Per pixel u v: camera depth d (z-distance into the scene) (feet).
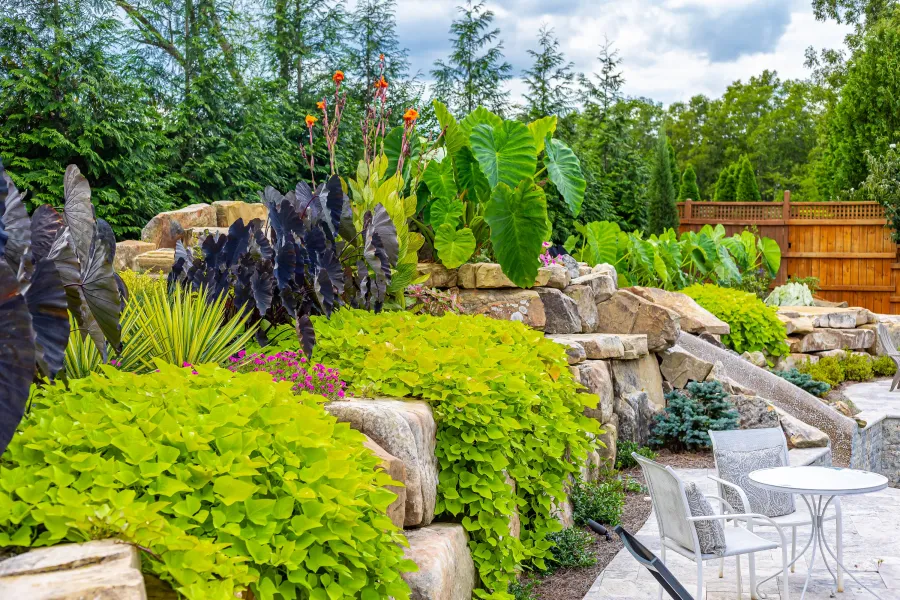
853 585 15.65
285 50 54.75
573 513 18.84
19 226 8.30
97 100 38.65
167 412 8.43
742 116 166.50
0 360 6.34
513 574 13.73
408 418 12.04
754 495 16.66
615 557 16.81
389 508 10.46
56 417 7.67
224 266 15.46
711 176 163.63
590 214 58.65
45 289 8.17
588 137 69.41
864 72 79.30
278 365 13.14
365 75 57.41
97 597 5.38
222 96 47.06
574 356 22.99
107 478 6.94
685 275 49.60
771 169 159.43
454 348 14.67
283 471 8.11
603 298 29.07
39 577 5.63
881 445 32.89
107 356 10.90
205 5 50.24
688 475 23.35
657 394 27.68
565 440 16.85
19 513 6.43
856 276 66.03
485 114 30.01
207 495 7.41
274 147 49.11
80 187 10.94
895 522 19.93
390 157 28.63
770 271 59.52
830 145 87.15
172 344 12.26
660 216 66.80
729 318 36.88
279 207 16.90
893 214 63.21
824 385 33.32
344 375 14.07
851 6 104.73
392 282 20.62
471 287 25.59
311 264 16.48
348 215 18.49
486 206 25.27
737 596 14.93
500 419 13.87
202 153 45.70
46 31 38.91
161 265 22.65
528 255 25.25
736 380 31.40
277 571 7.81
